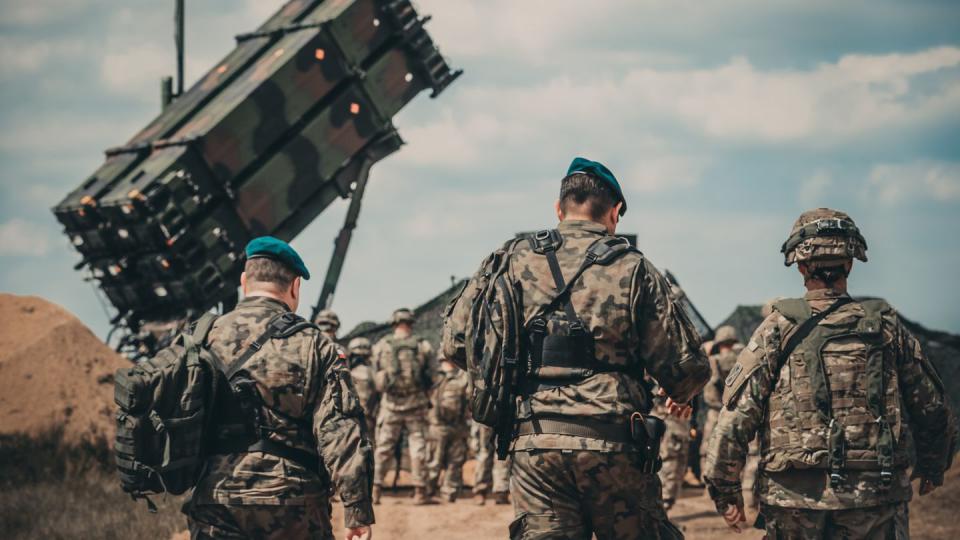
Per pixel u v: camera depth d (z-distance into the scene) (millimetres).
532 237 4371
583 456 4051
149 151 20609
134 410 4137
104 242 19938
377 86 21859
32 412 14648
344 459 4188
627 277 4168
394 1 21328
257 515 4238
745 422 4746
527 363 4184
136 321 21484
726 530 10180
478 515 11789
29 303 17297
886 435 4609
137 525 10125
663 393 4301
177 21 22938
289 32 21688
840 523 4625
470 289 4391
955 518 10164
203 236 19984
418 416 12672
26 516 10461
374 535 10555
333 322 13555
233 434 4312
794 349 4723
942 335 15164
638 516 4148
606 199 4434
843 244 4770
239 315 4504
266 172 20703
